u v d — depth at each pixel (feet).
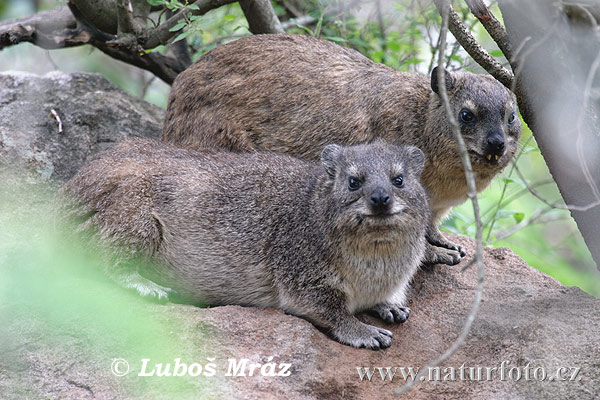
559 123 31.45
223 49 42.09
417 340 32.60
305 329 31.14
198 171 34.96
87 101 46.62
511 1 30.89
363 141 39.24
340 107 39.60
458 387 29.66
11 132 43.78
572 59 30.63
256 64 40.81
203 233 33.60
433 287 36.09
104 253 33.04
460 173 38.34
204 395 27.25
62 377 27.94
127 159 35.32
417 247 33.12
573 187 32.53
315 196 33.35
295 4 56.29
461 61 47.75
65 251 33.83
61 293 31.35
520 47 29.48
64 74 48.32
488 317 32.99
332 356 30.83
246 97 40.22
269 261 33.19
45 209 40.01
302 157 39.73
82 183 34.04
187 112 41.16
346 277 32.32
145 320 30.07
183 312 30.83
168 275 34.30
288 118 39.88
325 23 52.03
